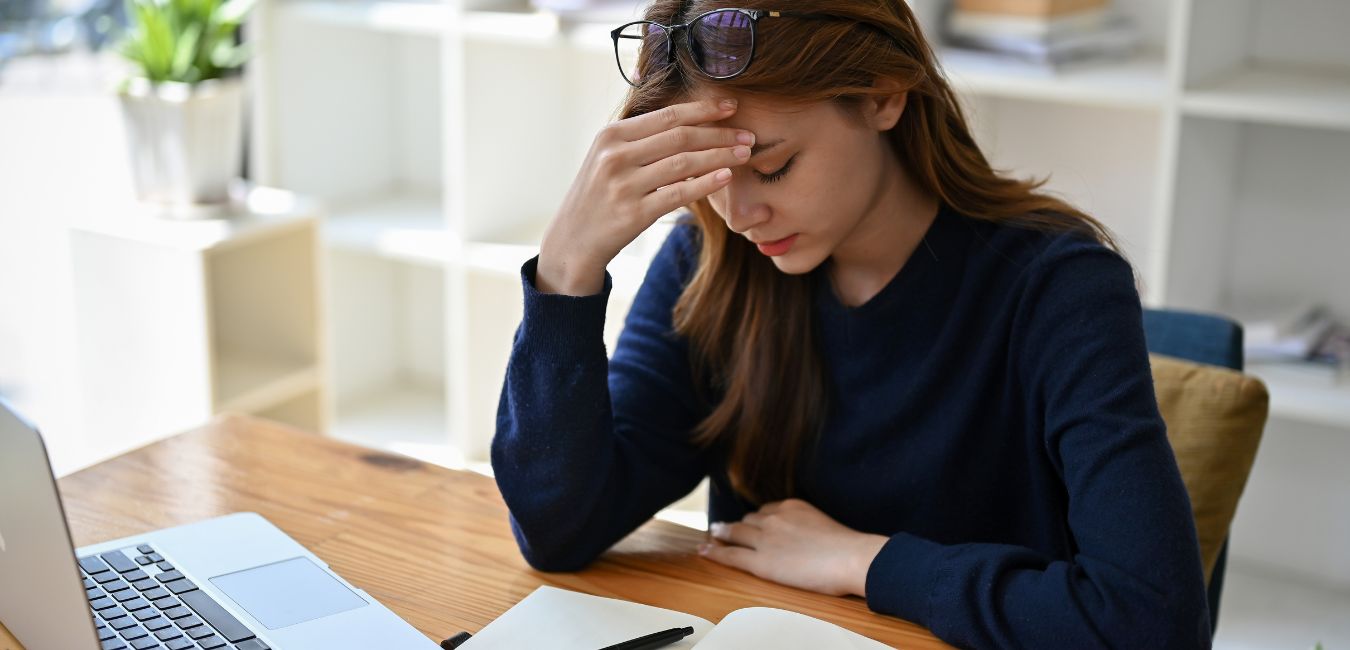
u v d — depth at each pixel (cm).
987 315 122
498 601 111
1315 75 211
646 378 132
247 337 262
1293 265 226
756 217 111
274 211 250
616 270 246
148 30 236
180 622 103
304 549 117
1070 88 202
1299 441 233
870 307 125
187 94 234
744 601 112
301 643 101
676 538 125
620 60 117
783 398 129
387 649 101
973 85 209
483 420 279
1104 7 221
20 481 88
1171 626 100
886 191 121
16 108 286
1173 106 195
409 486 132
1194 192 208
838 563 113
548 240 114
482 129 261
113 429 251
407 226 278
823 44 106
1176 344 146
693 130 108
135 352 244
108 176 288
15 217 292
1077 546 117
